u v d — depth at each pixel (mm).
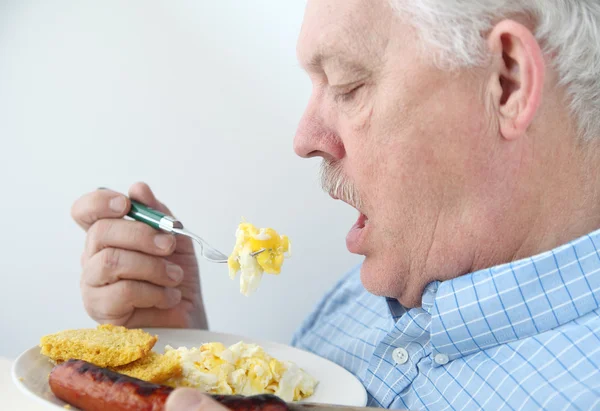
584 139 962
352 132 1001
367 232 1051
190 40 1738
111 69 1776
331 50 964
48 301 1864
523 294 980
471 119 938
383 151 979
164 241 1317
